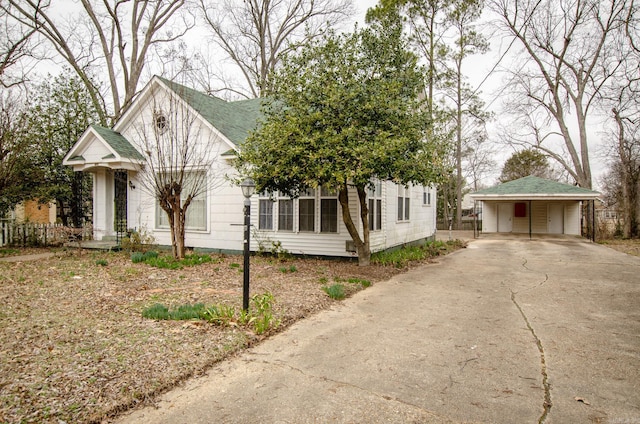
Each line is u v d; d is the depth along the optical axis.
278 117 8.69
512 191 21.72
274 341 4.43
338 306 5.99
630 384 3.37
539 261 11.31
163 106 11.64
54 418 2.70
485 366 3.75
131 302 5.83
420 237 16.41
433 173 8.31
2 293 6.32
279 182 8.30
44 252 11.80
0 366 3.49
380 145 7.12
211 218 11.88
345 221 9.36
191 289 6.73
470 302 6.26
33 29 17.17
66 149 14.00
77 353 3.83
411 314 5.57
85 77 16.89
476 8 23.28
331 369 3.69
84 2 18.44
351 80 7.88
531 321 5.22
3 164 11.36
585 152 22.33
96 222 13.25
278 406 3.00
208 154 11.59
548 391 3.25
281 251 10.62
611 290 7.17
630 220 20.30
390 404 3.04
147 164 11.62
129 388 3.17
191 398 3.11
